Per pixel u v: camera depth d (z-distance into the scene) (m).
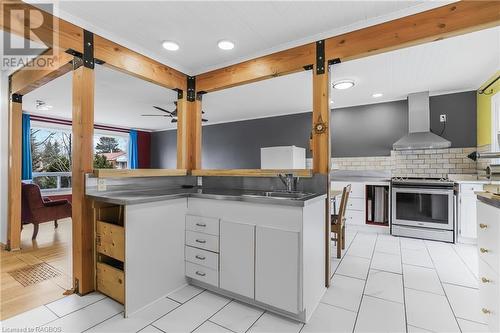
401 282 2.32
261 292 1.82
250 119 6.34
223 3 1.91
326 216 2.21
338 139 5.10
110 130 7.11
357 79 3.52
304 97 4.45
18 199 3.19
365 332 1.62
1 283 2.26
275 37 2.39
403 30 1.98
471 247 3.33
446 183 3.55
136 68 2.51
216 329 1.65
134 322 1.72
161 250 2.04
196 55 2.75
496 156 1.62
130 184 2.48
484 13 1.74
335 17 2.08
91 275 2.11
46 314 1.79
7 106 3.23
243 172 2.68
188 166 3.10
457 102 4.07
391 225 3.94
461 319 1.75
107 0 1.85
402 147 4.14
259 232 1.83
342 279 2.38
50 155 5.80
